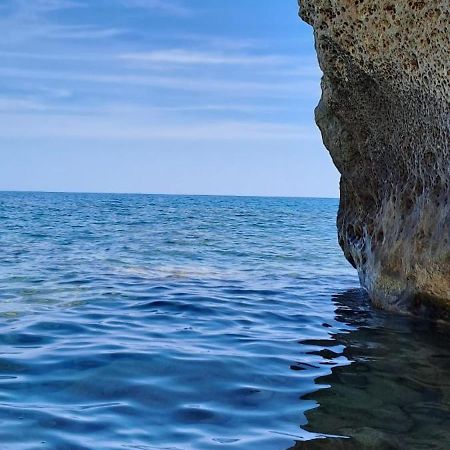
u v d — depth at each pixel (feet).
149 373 15.70
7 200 252.01
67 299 27.27
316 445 11.30
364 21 21.22
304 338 20.63
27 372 15.57
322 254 51.80
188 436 11.66
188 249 54.03
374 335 21.21
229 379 15.40
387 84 22.45
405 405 13.69
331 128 28.30
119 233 73.26
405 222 23.90
